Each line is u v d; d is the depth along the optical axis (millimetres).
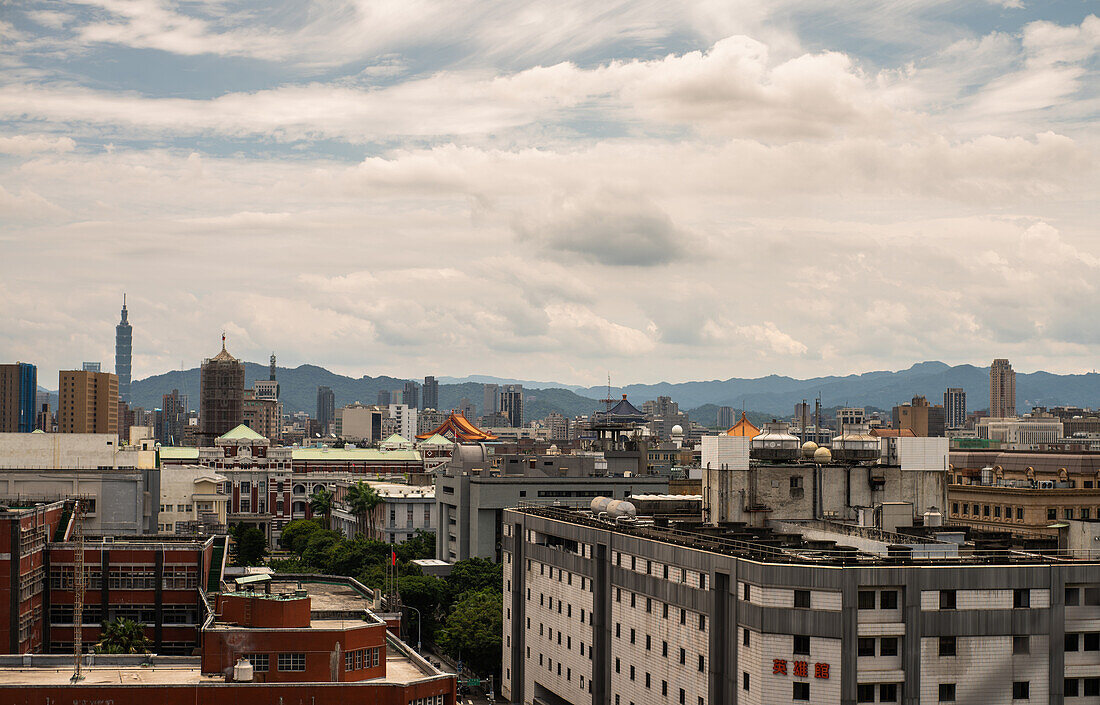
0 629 158500
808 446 183125
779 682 116812
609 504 172125
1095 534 137000
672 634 137250
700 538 141625
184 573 173625
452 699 126000
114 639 152625
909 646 116438
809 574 116250
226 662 124375
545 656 177875
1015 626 118562
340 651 125000
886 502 157750
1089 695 120938
